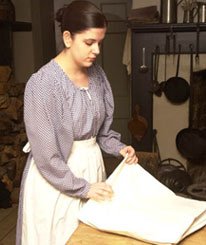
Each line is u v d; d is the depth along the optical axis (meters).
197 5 2.55
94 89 1.16
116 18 3.88
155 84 2.65
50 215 1.11
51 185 1.10
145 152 2.55
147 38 2.60
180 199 1.04
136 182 1.10
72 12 1.00
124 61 2.94
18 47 3.39
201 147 2.66
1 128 3.02
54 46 4.05
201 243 0.86
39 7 3.49
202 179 2.72
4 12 3.01
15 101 3.13
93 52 1.02
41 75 1.03
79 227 0.94
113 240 0.88
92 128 1.15
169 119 2.72
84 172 1.15
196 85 2.66
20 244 1.22
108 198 1.02
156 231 0.86
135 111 2.74
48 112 1.01
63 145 1.08
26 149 1.15
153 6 2.61
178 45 2.58
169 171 2.61
